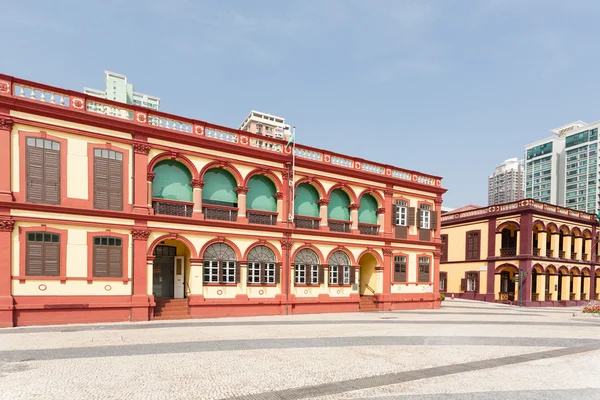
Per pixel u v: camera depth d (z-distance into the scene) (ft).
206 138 61.46
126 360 31.24
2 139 46.65
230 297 62.59
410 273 85.51
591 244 127.65
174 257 65.57
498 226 116.37
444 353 36.35
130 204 55.21
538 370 30.66
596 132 312.91
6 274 46.06
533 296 110.01
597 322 65.72
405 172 87.61
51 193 49.73
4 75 46.80
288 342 40.01
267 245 67.10
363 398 23.29
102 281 52.29
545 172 354.13
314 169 73.67
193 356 33.04
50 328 46.01
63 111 50.29
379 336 45.01
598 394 24.76
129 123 54.90
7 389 23.89
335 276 75.25
